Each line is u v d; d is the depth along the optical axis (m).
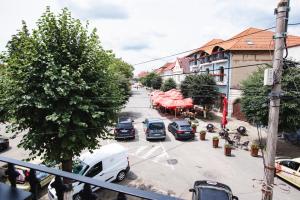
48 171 2.07
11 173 2.30
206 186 9.73
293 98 15.13
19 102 8.29
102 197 11.12
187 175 13.78
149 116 32.12
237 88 29.47
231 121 28.27
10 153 17.78
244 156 16.80
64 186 2.11
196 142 20.09
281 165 13.30
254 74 18.53
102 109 9.50
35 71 8.32
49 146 8.89
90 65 9.14
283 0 7.12
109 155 12.52
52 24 8.81
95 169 11.78
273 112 7.67
